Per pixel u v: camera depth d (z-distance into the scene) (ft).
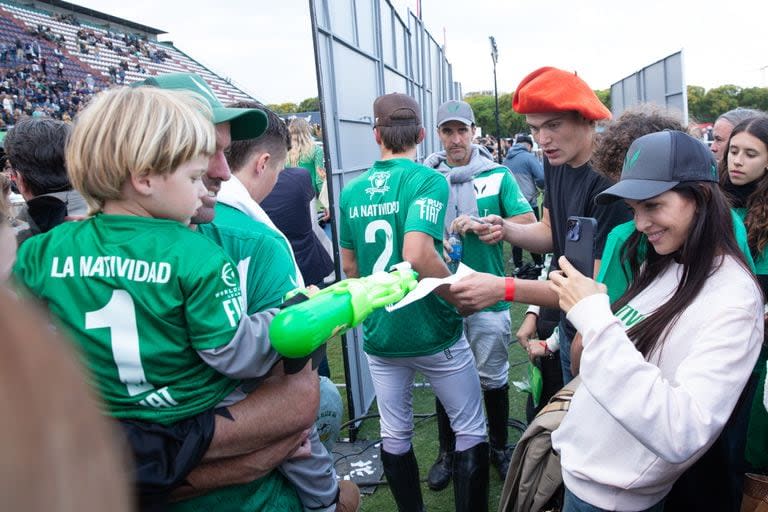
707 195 4.38
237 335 3.67
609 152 6.27
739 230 4.86
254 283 4.55
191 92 4.33
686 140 4.49
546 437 5.71
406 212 7.67
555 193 7.84
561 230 7.83
